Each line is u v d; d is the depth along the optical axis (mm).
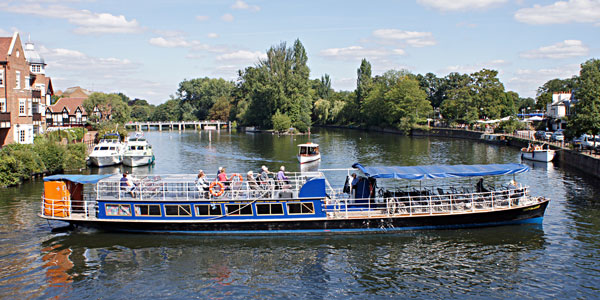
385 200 30078
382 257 25141
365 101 153000
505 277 22484
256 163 65812
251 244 27281
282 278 22766
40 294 21141
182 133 145500
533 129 114688
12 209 35250
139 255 25781
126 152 61969
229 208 28203
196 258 25328
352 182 30719
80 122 106375
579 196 38719
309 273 23297
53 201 29141
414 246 26594
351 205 30047
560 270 23125
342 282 22266
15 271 23609
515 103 175500
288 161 68125
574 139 71875
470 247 26312
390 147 87188
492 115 126562
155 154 79312
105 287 21875
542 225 30047
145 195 29578
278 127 134125
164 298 20797
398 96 130875
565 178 48031
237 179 29922
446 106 129000
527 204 29516
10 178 44875
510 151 77375
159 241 27844
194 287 21875
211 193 28297
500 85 125938
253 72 172875
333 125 178625
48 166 52938
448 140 104250
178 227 28594
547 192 40531
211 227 28484
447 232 28641
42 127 71188
